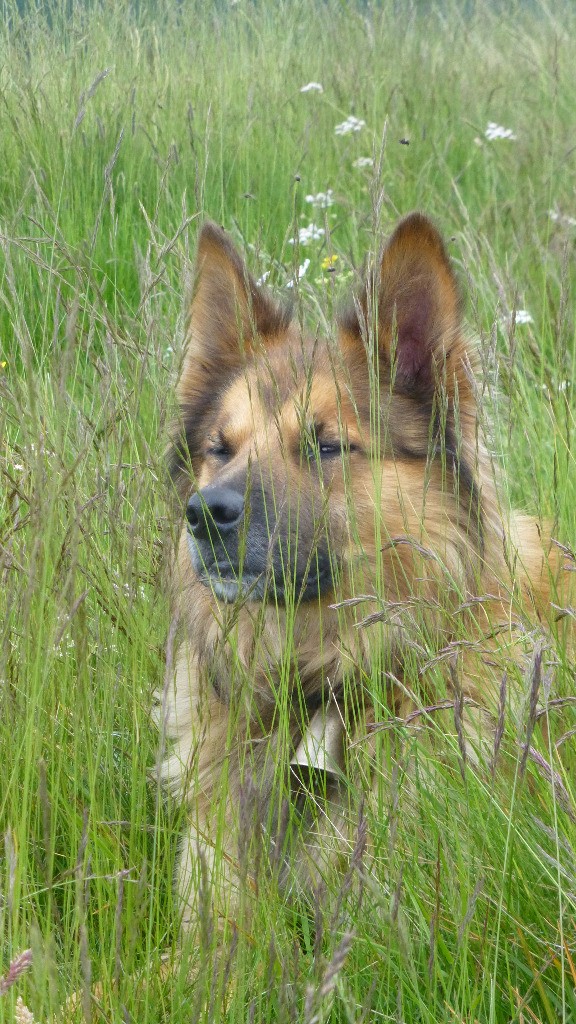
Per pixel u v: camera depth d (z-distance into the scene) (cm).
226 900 325
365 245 812
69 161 810
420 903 317
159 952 310
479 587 404
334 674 434
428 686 396
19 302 415
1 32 961
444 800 337
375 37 1253
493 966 301
